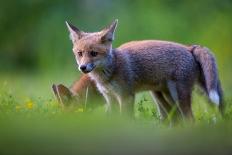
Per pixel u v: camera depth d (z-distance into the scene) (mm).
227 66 31750
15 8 38281
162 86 13867
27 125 8664
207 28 33750
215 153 7508
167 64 13711
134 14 34469
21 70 37469
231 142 7859
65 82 24734
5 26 38344
